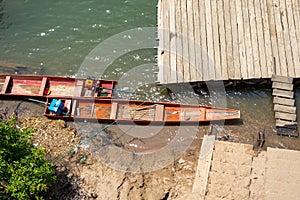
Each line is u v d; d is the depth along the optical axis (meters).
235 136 16.97
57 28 20.42
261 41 18.19
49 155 15.96
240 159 15.80
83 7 21.02
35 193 13.38
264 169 15.48
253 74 17.58
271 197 14.80
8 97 18.02
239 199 14.78
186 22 18.73
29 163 13.29
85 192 14.95
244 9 18.81
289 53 17.94
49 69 19.19
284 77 17.48
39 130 16.84
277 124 16.89
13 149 13.55
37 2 21.27
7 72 18.98
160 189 15.09
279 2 18.88
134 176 15.46
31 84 18.14
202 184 15.14
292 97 17.25
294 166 15.50
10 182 12.87
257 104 17.84
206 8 18.94
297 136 16.80
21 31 20.39
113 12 20.81
